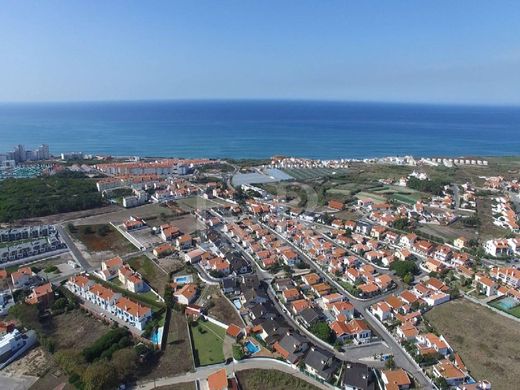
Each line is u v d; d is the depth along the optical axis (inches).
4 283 4891.7
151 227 6875.0
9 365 3548.2
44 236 6333.7
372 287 4869.6
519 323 4180.6
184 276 5162.4
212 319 4210.1
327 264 5644.7
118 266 5255.9
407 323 4087.1
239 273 5339.6
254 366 3508.9
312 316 4207.7
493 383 3329.2
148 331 3954.2
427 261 5575.8
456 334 3988.7
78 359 3459.6
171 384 3307.1
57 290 4714.6
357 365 3417.8
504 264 5625.0
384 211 7785.4
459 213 7790.4
